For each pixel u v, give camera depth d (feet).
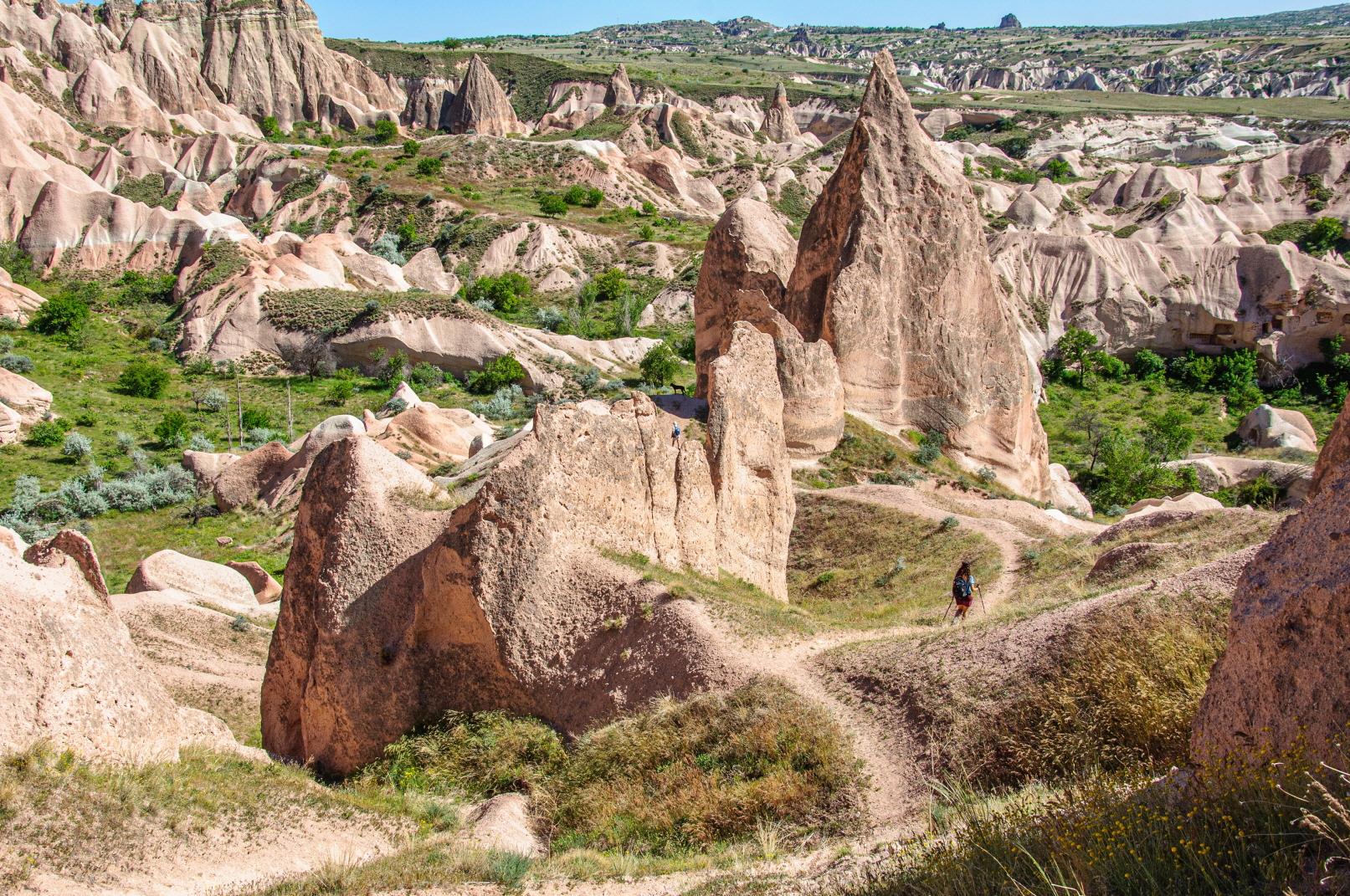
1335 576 30.68
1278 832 24.75
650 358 265.54
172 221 352.28
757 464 101.81
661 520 79.05
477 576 67.82
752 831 50.80
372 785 63.57
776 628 68.80
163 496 197.26
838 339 163.94
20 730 48.55
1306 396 293.84
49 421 226.17
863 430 162.81
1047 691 49.65
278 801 54.80
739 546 95.91
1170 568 67.51
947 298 169.58
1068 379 308.40
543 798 59.98
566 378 272.31
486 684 67.92
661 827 53.57
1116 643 50.16
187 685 99.81
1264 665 32.42
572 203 444.55
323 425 199.00
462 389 272.72
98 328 299.99
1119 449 220.43
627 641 67.56
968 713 51.72
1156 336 318.24
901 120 172.76
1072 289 323.16
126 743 53.26
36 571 53.31
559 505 71.36
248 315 287.89
